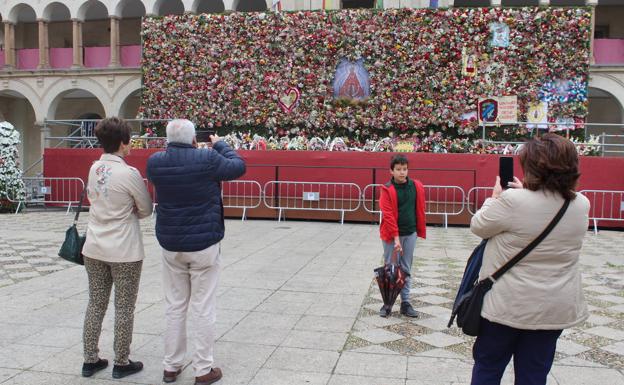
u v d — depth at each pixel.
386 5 19.30
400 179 5.39
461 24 15.36
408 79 15.62
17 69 24.17
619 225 11.96
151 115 17.45
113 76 22.92
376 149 15.18
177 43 17.22
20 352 4.39
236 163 3.83
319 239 10.41
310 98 16.30
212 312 3.83
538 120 15.14
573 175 2.60
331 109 16.20
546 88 15.12
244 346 4.55
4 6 23.94
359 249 9.27
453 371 4.04
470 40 15.33
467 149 15.10
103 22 26.22
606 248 9.74
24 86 23.81
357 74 15.95
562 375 4.00
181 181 3.64
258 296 6.14
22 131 27.34
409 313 5.42
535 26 15.11
